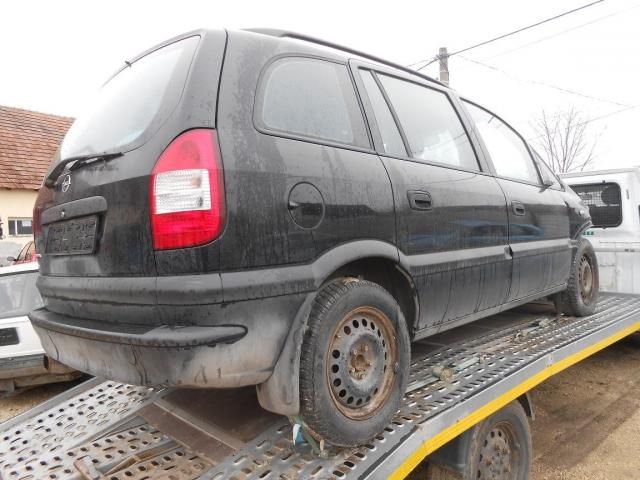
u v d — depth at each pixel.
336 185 2.07
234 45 2.00
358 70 2.55
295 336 1.86
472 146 3.23
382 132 2.52
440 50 13.84
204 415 2.48
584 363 5.99
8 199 11.76
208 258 1.68
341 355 2.02
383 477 1.95
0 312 4.97
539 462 3.76
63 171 2.28
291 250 1.88
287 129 2.03
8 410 5.27
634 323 4.47
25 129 13.62
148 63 2.28
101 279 1.91
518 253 3.27
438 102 3.12
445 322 2.71
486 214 2.99
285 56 2.17
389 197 2.31
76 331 1.94
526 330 3.77
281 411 1.88
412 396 2.50
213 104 1.81
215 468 2.01
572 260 4.20
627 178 5.71
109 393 3.04
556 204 3.95
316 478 1.88
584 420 4.47
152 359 1.67
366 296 2.12
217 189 1.71
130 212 1.79
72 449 2.40
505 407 2.79
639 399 4.89
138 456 2.21
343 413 2.01
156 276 1.72
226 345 1.70
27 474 2.24
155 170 1.74
